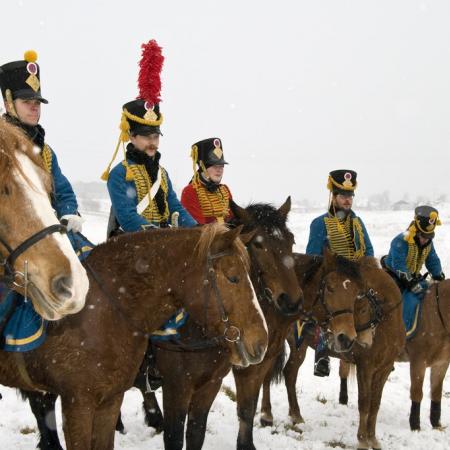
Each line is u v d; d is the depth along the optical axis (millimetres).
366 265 7340
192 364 5039
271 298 5754
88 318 4031
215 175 6578
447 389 9930
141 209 5555
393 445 7328
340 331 6590
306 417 8164
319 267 6898
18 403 7297
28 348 3756
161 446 6324
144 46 5715
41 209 3137
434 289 8180
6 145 3105
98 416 4254
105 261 4297
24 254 3090
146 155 5652
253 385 6055
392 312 7160
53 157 4887
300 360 8031
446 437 7770
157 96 5703
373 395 7242
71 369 3965
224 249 4273
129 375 4207
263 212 5887
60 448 5449
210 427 7180
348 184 7723
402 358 8289
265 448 6738
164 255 4297
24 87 4672
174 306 4375
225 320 4246
